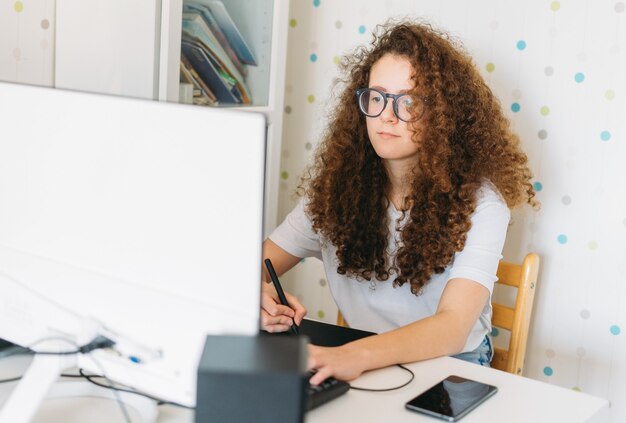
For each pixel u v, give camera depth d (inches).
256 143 31.9
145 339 36.0
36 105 37.5
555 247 87.0
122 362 37.3
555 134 85.7
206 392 29.8
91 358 38.5
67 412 41.5
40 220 38.6
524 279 72.1
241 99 87.4
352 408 45.3
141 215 35.2
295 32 99.8
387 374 51.2
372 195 70.9
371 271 70.5
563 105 85.0
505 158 71.8
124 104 34.8
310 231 75.0
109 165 35.7
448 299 61.1
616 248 84.0
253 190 32.3
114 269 36.5
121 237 36.0
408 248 67.2
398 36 69.6
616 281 84.3
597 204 84.4
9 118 38.6
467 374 51.9
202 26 80.0
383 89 67.8
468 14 89.0
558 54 84.7
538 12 85.3
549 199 86.8
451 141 68.3
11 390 43.3
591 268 85.4
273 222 94.9
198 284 34.2
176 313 35.0
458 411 44.9
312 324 60.8
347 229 70.4
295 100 101.1
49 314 39.1
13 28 72.4
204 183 33.3
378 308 71.0
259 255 32.8
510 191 70.9
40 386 37.2
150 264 35.4
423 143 66.8
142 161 34.7
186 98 79.7
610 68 82.4
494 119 73.0
